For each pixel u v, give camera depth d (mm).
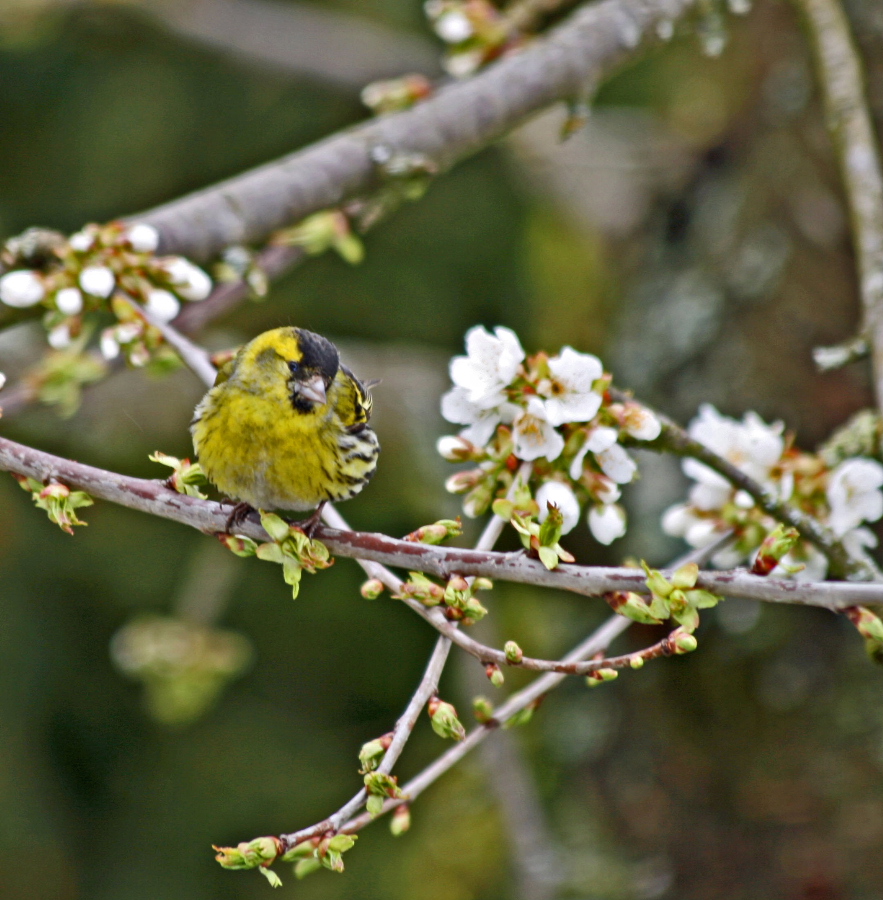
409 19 15023
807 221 10695
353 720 13141
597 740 11156
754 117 11656
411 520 12406
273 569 13344
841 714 9633
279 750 12891
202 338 11258
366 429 5535
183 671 9977
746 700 10086
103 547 12750
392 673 13250
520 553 4656
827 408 10273
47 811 11922
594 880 10406
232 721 13000
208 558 10430
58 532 12562
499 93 8125
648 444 5582
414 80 8281
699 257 11719
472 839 11852
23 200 13258
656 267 12359
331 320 13430
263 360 5320
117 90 13711
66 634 12516
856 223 7375
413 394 12219
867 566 5676
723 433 6074
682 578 4508
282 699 13156
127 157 13523
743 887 9750
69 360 7469
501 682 4516
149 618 10281
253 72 13586
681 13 8852
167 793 12602
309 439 5234
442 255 13797
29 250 6344
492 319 13805
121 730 12680
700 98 12641
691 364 11172
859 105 7844
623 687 11070
